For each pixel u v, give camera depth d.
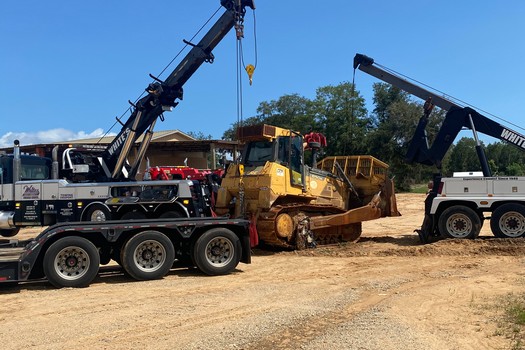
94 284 9.38
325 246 14.20
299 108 68.25
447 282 9.24
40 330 6.50
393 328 6.27
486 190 13.73
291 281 9.58
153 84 15.59
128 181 16.38
